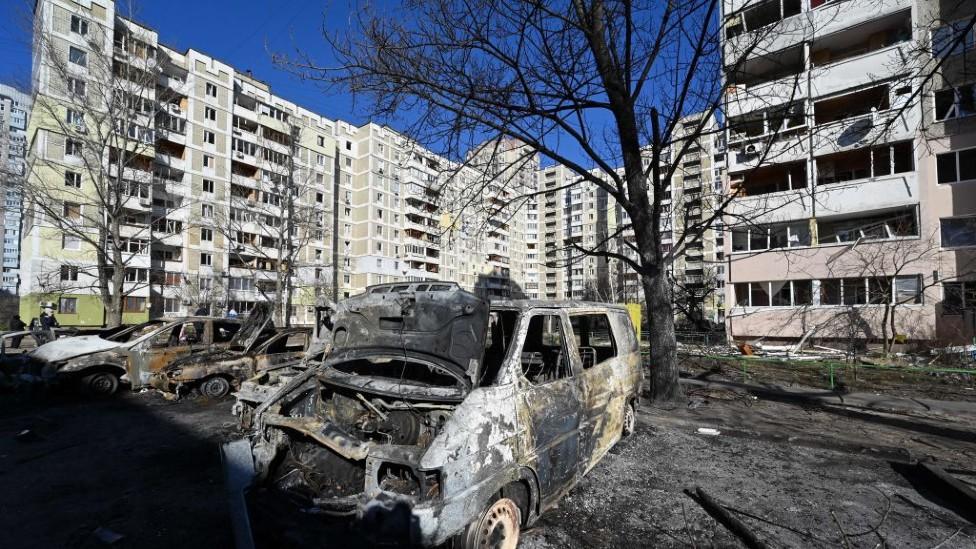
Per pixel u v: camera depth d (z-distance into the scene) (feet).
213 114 127.24
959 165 50.31
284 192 108.78
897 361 42.57
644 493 12.94
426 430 10.46
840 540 10.37
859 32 57.52
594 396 13.24
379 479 8.82
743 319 62.85
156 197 112.68
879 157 57.52
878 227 56.34
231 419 21.03
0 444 17.44
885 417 22.26
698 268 180.55
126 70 60.23
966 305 48.75
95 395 25.22
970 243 49.67
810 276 58.49
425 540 7.32
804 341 53.78
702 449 17.01
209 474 14.47
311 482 10.21
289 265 103.45
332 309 13.88
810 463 15.64
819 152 58.29
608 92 24.16
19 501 12.45
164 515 11.65
